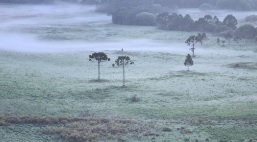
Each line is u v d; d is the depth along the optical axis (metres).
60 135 56.94
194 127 60.47
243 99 85.69
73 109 77.31
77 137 55.38
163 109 76.75
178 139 54.06
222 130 57.91
